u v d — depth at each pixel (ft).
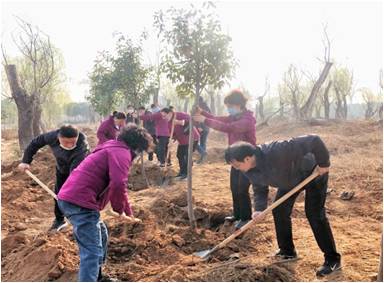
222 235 17.54
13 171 31.73
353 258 15.08
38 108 43.80
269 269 13.85
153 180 30.91
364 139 47.06
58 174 18.74
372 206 21.74
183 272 13.71
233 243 16.40
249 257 15.21
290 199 14.52
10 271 15.55
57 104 88.12
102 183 12.39
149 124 42.19
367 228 18.66
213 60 17.40
